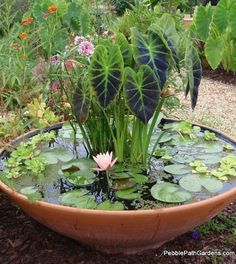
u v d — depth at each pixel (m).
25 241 1.93
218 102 4.05
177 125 2.27
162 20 1.94
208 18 4.39
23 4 4.78
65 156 2.03
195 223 1.67
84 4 4.28
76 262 1.80
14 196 1.68
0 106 2.82
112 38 2.26
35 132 2.25
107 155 1.73
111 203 1.65
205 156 2.02
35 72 3.09
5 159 2.01
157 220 1.52
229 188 1.76
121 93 1.80
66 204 1.64
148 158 1.99
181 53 1.94
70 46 3.18
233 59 4.64
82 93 1.81
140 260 1.80
